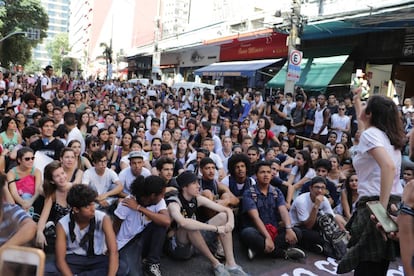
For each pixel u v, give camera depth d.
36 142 6.29
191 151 7.51
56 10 172.50
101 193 5.23
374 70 14.68
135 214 4.07
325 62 15.88
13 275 1.84
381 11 11.03
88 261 3.42
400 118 2.90
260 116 10.52
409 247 2.18
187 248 4.46
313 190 5.00
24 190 4.82
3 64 45.88
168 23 52.12
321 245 4.96
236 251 4.90
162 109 10.91
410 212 2.18
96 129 7.95
